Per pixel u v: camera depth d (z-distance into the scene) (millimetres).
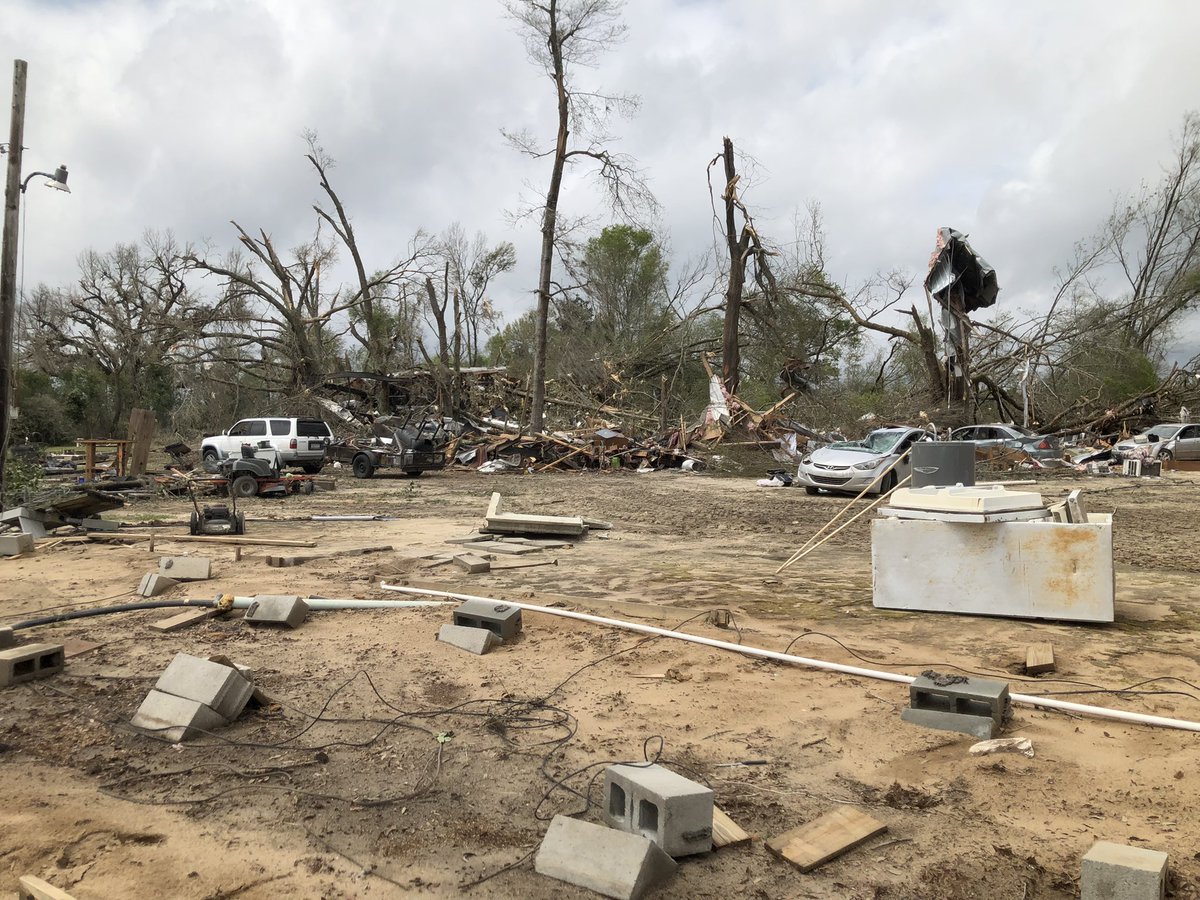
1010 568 6695
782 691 5074
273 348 45250
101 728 4602
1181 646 5789
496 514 12578
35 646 5570
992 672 5375
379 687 5277
